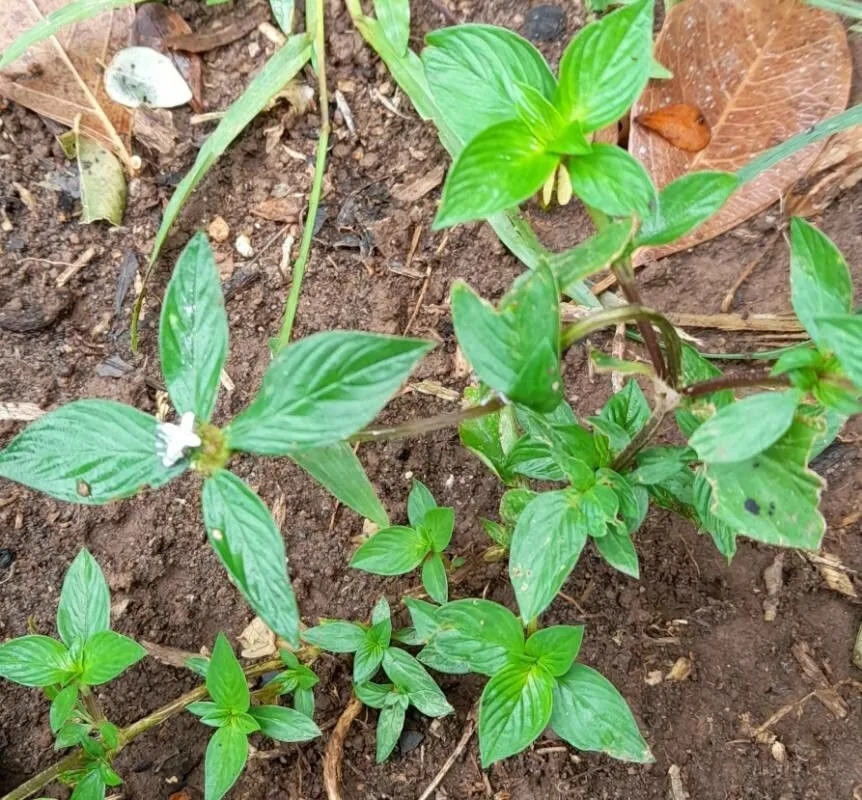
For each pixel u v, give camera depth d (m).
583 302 0.27
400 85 0.28
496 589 0.27
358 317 0.29
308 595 0.27
